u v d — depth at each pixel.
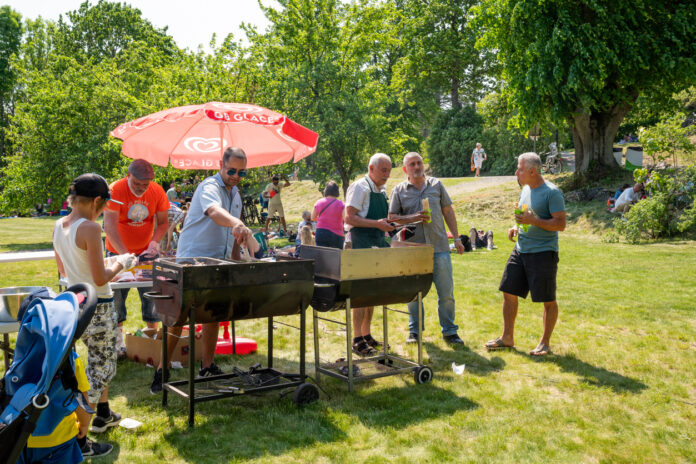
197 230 4.55
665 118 21.03
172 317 3.92
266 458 3.47
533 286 5.66
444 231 6.25
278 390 4.74
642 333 6.55
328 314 7.57
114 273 3.60
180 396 4.29
